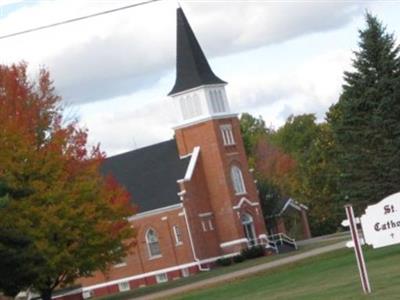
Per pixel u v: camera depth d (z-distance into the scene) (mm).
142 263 90250
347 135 54781
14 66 56375
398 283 26906
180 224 89625
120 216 59688
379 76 53969
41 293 57469
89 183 56188
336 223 116688
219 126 93500
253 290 41719
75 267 57156
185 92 93812
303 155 123688
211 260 90562
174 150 95000
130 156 96375
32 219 53188
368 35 54062
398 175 53969
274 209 99812
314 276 42562
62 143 55469
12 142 53312
